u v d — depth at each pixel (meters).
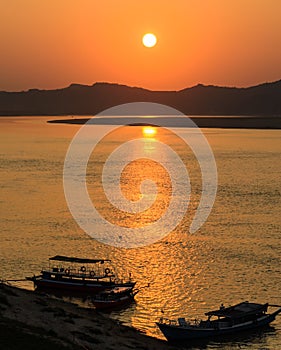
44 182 174.62
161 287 80.38
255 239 103.81
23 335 49.75
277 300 74.94
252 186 167.38
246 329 67.38
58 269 84.00
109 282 80.56
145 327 68.12
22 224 115.81
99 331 58.16
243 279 82.56
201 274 85.06
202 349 63.38
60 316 59.19
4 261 90.50
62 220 119.94
